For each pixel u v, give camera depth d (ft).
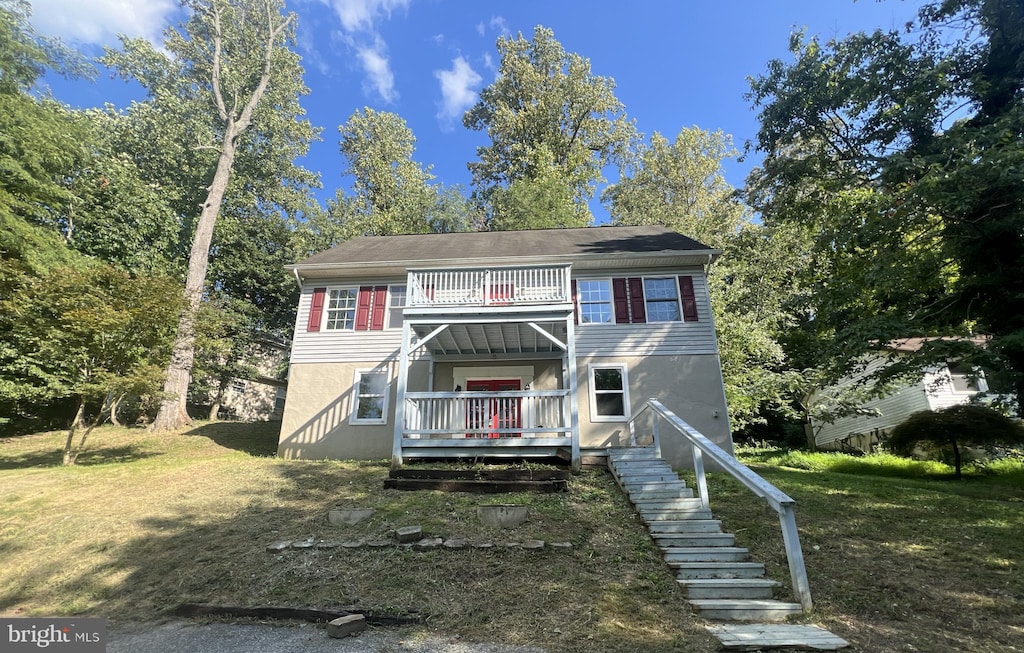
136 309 35.27
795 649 12.42
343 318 43.52
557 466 31.22
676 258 41.27
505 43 103.35
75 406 60.29
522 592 15.89
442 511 23.12
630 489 25.23
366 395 41.04
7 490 28.43
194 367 49.93
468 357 41.57
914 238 39.63
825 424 73.87
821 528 22.21
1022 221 32.01
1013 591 16.11
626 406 38.65
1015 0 35.58
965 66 40.37
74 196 52.95
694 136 95.61
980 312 37.37
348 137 103.40
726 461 19.04
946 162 35.19
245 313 76.59
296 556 18.70
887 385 39.86
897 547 20.10
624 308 41.37
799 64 47.50
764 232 62.08
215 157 75.00
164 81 74.59
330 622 14.06
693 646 12.73
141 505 25.72
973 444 39.86
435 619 14.46
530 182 88.79
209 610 15.40
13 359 45.16
